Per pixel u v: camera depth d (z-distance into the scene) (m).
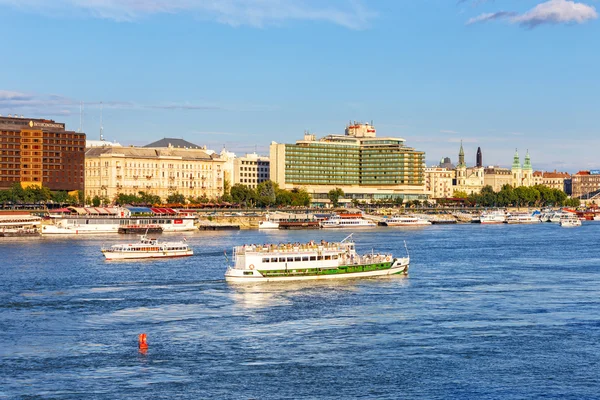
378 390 140.50
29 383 143.75
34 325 185.12
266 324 185.88
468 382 144.25
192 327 183.00
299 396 137.88
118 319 191.50
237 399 136.38
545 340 170.50
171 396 137.62
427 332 177.75
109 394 138.62
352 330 179.75
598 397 137.25
